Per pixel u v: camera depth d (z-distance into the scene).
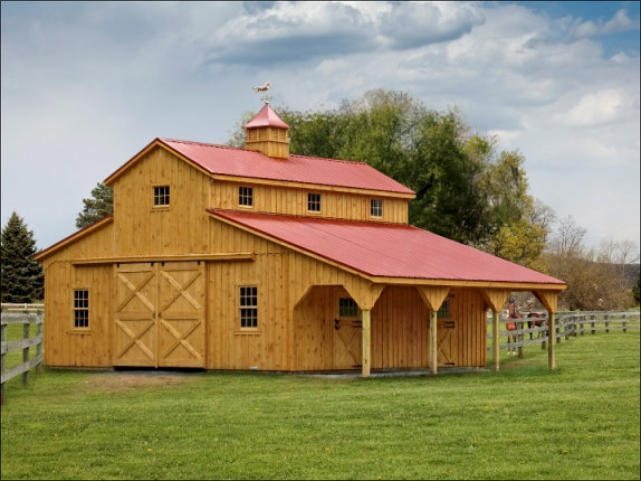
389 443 25.02
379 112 78.25
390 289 41.31
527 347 52.56
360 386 34.59
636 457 24.45
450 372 40.50
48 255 44.03
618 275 99.75
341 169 47.12
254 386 34.75
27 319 34.38
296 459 23.50
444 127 77.62
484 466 23.33
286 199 42.72
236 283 39.19
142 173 41.75
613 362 44.34
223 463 23.14
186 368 40.03
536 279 42.47
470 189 79.12
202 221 40.00
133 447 24.41
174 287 40.50
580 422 27.91
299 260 37.69
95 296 42.69
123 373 40.06
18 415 27.88
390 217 47.09
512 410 29.19
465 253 44.16
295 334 38.00
